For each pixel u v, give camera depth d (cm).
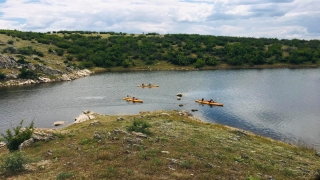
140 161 2125
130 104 6975
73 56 16075
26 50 14038
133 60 17038
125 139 2805
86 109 6531
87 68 14988
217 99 7394
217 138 3288
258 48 19262
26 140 3052
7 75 10762
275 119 5378
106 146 2580
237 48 18188
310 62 16512
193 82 10612
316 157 3003
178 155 2331
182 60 16375
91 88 9550
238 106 6550
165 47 19812
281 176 2044
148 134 3250
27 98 7881
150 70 15238
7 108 6706
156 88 9319
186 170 1969
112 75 13312
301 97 7456
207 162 2173
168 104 6881
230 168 2103
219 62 16775
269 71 14075
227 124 5091
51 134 3284
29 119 5738
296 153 3095
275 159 2591
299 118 5419
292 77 11694
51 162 2270
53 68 12456
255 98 7444
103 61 16038
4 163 2161
